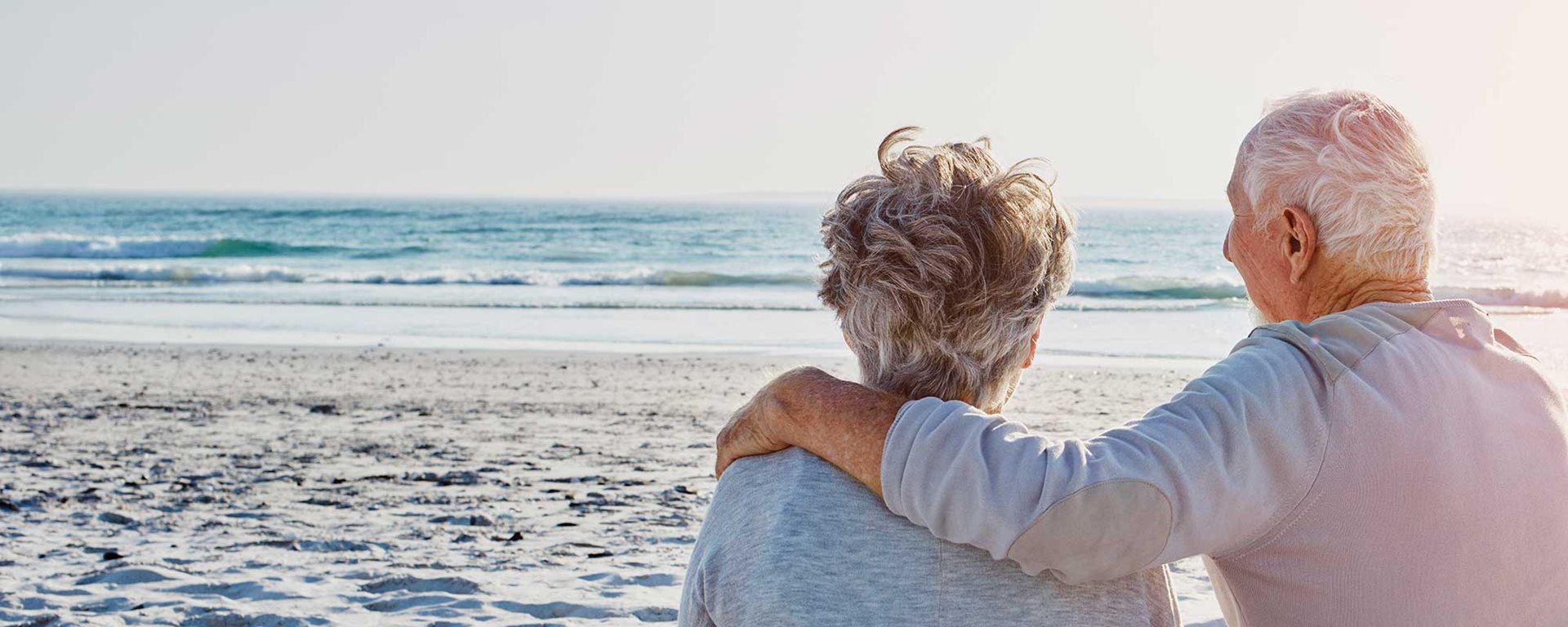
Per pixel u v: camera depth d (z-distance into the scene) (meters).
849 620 1.42
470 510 6.29
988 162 1.60
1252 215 1.69
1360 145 1.57
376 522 6.01
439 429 9.05
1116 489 1.34
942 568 1.45
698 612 1.54
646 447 8.33
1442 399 1.46
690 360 13.49
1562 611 1.52
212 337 16.00
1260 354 1.52
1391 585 1.44
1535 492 1.48
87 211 74.75
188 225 59.47
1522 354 1.65
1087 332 16.42
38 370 12.53
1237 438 1.41
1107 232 52.50
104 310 19.67
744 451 1.59
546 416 9.74
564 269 34.41
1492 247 37.06
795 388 1.55
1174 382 11.73
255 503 6.47
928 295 1.50
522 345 15.12
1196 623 4.03
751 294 23.50
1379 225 1.57
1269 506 1.45
